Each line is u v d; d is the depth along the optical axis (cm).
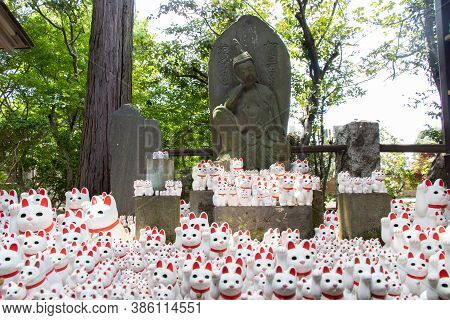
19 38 848
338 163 834
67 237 432
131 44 1008
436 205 473
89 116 940
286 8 1255
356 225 574
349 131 812
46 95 1245
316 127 966
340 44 998
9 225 471
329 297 306
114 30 958
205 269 324
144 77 1418
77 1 1393
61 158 1241
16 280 346
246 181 579
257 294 310
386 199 581
